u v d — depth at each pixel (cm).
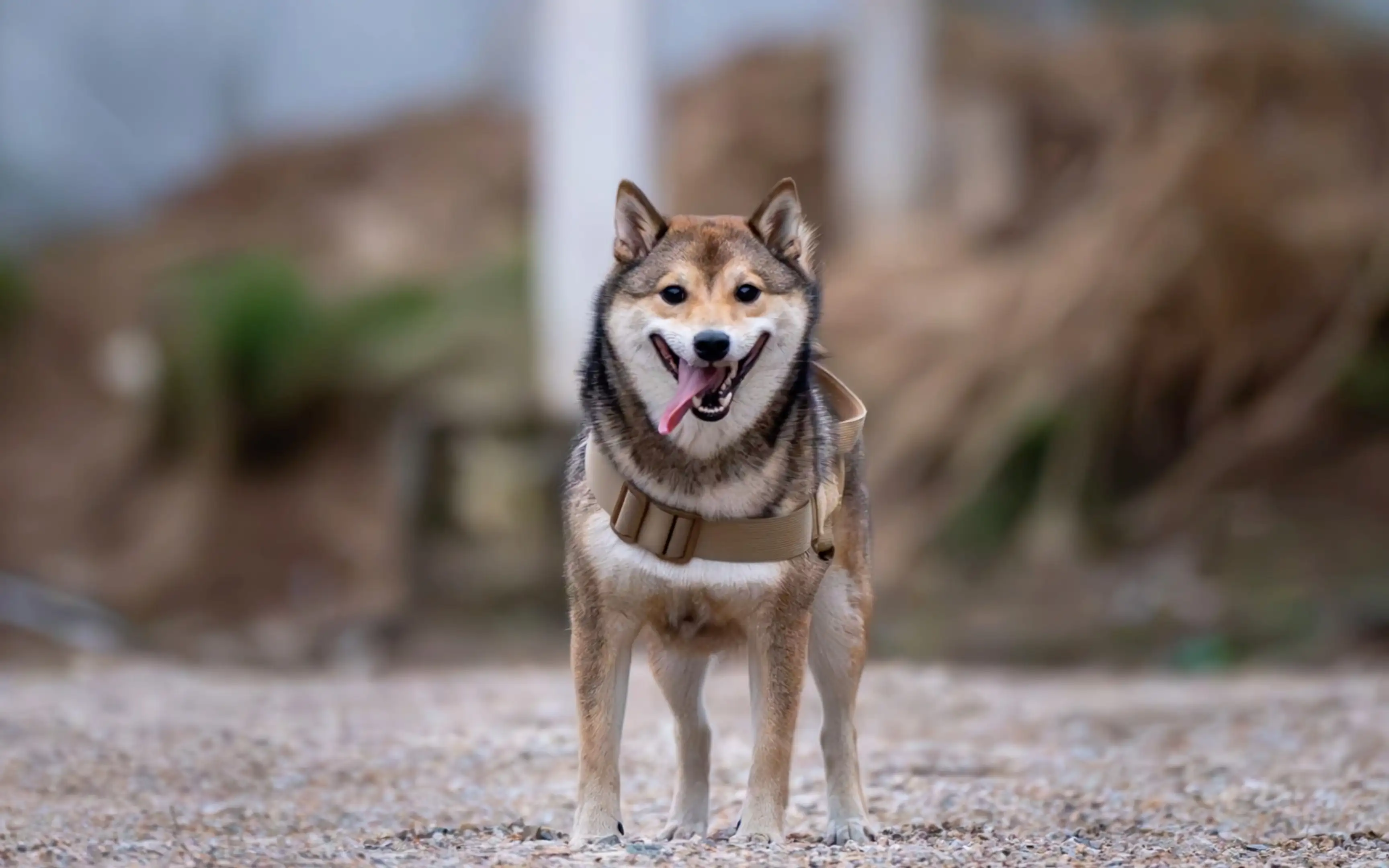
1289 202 3484
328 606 3422
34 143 5056
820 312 1093
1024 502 3272
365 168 5025
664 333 1000
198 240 4797
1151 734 1669
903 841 1077
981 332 3528
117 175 5119
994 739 1658
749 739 1588
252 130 5259
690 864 920
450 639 2986
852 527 1118
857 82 4162
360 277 4388
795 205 1071
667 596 1016
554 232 3325
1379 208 3453
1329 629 2712
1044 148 4222
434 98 5338
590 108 3275
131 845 1024
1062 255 3559
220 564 3634
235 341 3903
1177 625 2838
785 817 1142
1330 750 1512
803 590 1029
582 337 3262
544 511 3198
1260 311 3341
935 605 3098
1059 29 4641
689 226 1059
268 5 5347
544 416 3275
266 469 3875
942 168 4281
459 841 1055
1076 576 3091
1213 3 4234
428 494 3203
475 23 5406
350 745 1544
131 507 3869
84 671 2534
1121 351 3334
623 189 1064
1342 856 1016
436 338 3941
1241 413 3300
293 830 1170
